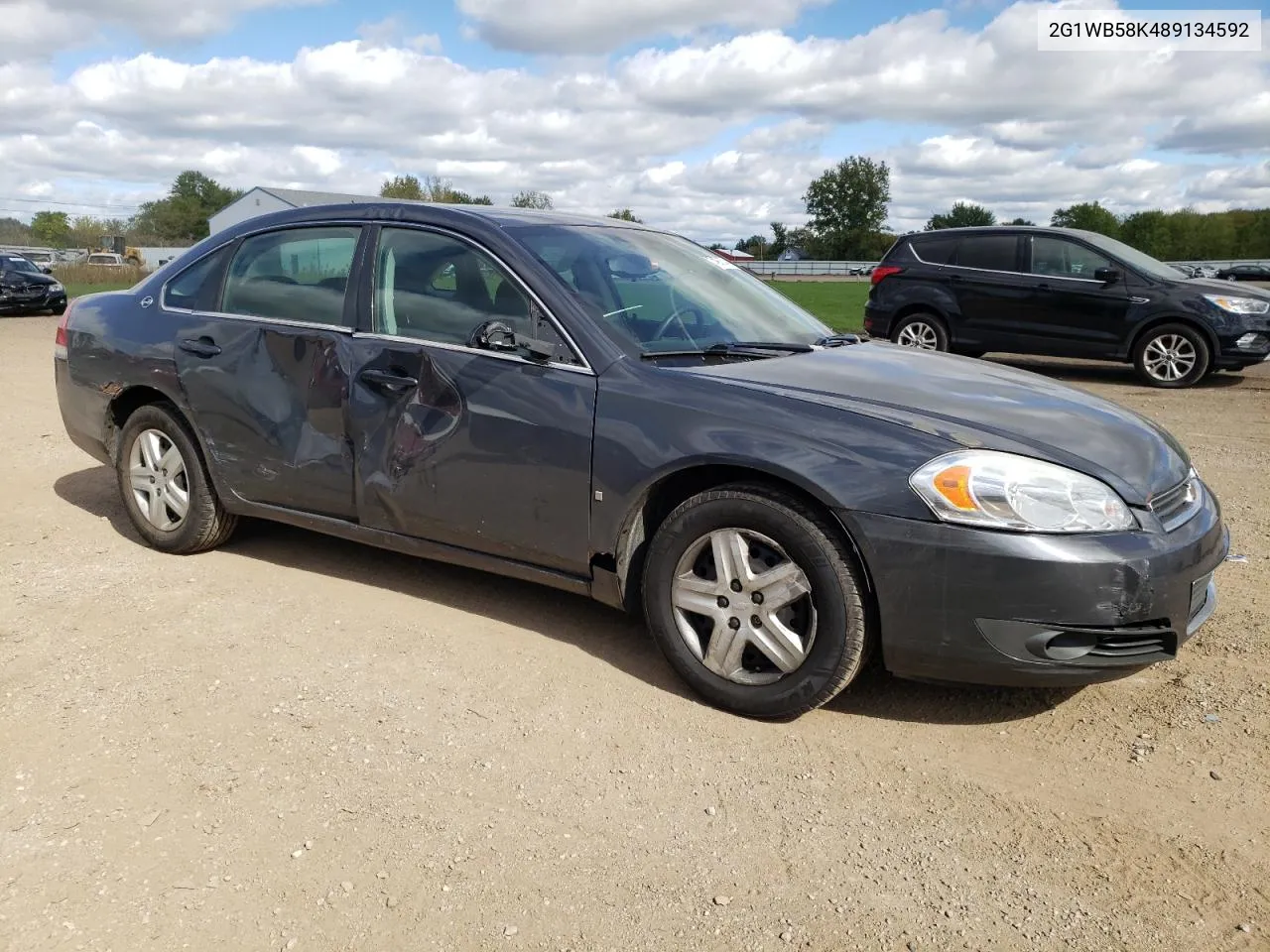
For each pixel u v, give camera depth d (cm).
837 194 11469
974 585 291
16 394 1000
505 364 362
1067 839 267
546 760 303
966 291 1233
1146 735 320
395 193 7244
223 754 303
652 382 340
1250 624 404
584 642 386
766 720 327
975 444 302
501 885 247
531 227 399
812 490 304
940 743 317
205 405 445
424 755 304
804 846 263
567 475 349
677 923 234
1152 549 295
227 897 241
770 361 366
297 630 394
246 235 454
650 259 423
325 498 416
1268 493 621
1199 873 253
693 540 331
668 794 286
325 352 407
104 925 230
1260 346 1086
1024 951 226
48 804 276
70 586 438
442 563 470
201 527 463
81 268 5078
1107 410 358
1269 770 299
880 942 229
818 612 310
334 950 224
